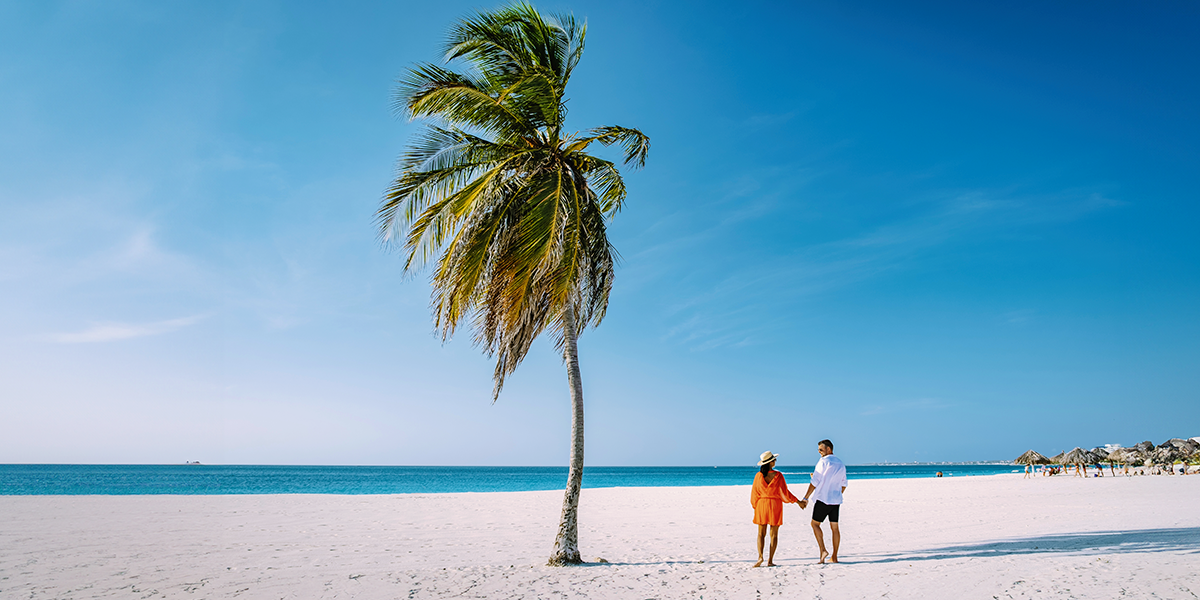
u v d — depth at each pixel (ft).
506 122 30.50
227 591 22.62
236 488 159.02
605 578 24.22
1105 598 17.67
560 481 270.26
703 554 31.58
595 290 31.60
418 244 30.83
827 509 26.61
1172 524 37.73
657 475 442.91
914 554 28.66
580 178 31.19
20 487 152.87
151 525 44.45
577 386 29.43
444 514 57.11
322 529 43.96
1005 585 19.86
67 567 27.45
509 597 21.33
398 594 21.98
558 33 31.32
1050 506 57.52
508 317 25.61
